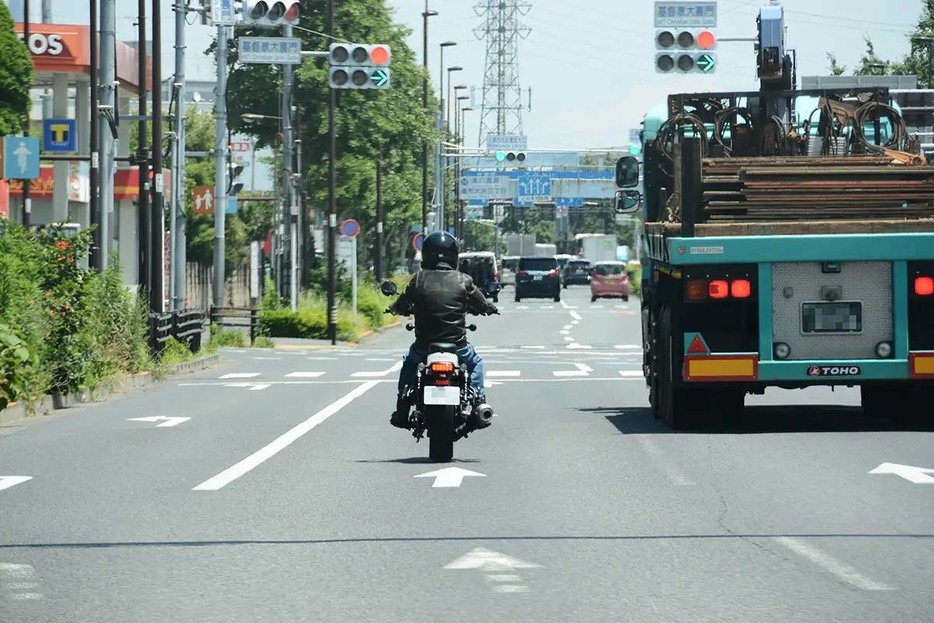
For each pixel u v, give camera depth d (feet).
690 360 138.82
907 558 76.33
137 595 68.64
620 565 74.95
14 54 312.50
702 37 265.34
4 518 92.58
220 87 369.91
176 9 366.84
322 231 549.13
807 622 61.93
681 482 106.63
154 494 103.30
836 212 139.44
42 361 182.91
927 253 136.87
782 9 194.29
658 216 178.29
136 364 237.04
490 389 215.51
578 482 107.45
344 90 560.20
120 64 507.30
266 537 84.43
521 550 79.56
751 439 135.44
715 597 67.10
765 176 140.87
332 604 66.23
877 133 169.58
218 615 64.18
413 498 99.96
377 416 170.09
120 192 534.78
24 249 194.18
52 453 131.13
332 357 322.34
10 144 304.50
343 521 90.17
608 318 544.21
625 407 179.93
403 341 428.97
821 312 138.10
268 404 190.08
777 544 80.59
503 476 111.34
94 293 217.56
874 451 124.47
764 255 137.39
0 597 68.39
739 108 174.19
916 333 137.90
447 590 69.15
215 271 379.55
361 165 562.66
